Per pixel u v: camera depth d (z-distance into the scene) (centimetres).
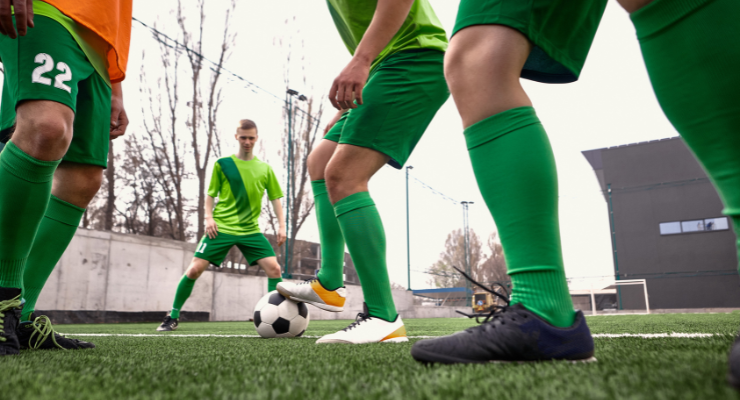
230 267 1231
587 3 108
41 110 127
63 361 115
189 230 1312
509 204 95
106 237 808
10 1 118
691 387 57
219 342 214
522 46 101
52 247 168
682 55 75
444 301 2317
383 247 187
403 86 197
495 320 96
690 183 2061
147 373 90
